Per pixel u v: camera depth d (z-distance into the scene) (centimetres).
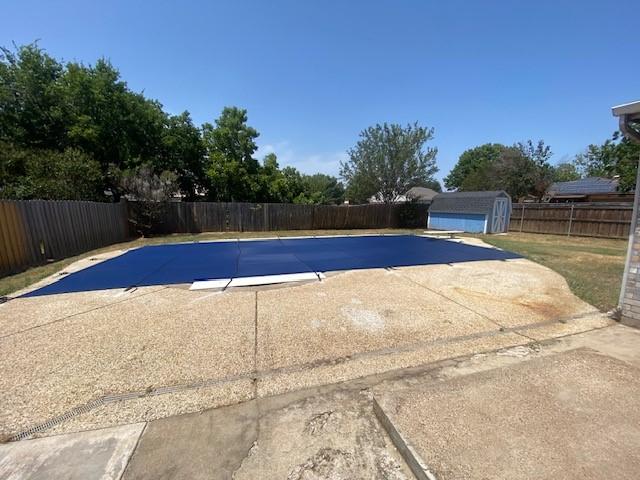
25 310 433
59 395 241
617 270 675
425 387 232
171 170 1888
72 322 389
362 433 195
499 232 1589
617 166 1845
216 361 293
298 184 2467
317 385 252
